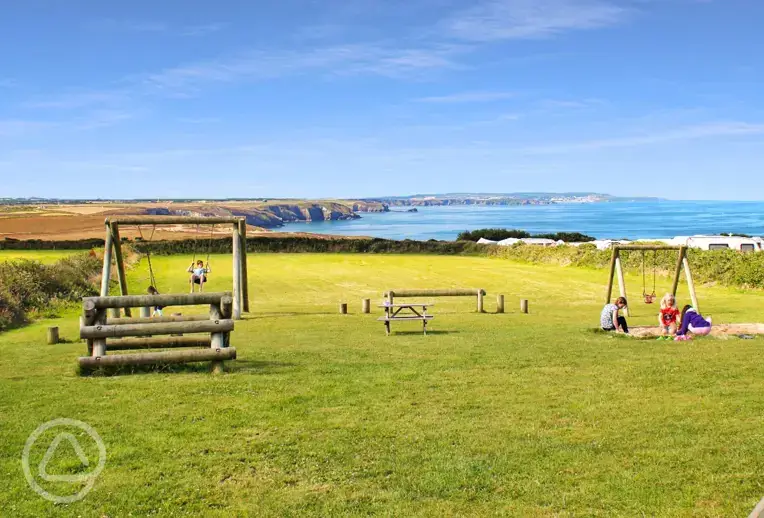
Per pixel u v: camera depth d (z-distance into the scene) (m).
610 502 6.44
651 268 44.34
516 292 37.25
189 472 7.21
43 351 16.23
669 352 14.88
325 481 7.03
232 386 10.80
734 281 37.78
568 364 13.29
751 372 12.09
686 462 7.35
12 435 8.23
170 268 49.69
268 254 66.62
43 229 88.88
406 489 6.82
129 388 10.56
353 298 34.31
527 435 8.40
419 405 9.83
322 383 11.23
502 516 6.22
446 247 69.69
